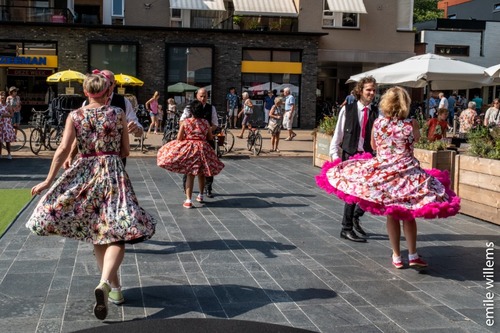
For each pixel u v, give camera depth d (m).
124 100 6.00
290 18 28.61
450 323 4.28
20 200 8.76
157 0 28.34
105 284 3.96
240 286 4.99
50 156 14.79
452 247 6.52
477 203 8.02
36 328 4.00
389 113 5.50
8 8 25.69
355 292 4.92
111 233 4.12
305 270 5.51
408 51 30.17
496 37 35.06
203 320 2.86
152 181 11.07
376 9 29.70
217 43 26.83
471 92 34.72
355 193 5.46
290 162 15.00
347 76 32.41
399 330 4.13
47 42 25.59
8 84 26.19
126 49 26.12
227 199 9.27
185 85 26.55
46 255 5.80
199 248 6.21
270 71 27.41
